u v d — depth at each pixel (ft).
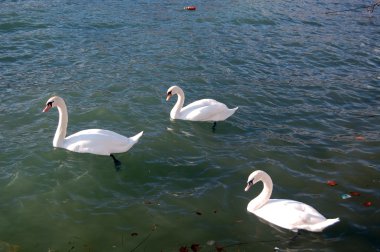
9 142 39.96
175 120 46.03
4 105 46.88
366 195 34.17
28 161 37.19
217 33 75.51
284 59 65.51
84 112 46.32
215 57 64.49
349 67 63.77
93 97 49.73
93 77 55.16
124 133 42.98
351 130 45.21
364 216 31.68
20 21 74.02
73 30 72.23
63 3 86.38
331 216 31.65
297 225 29.84
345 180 36.14
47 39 67.36
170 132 43.42
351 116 48.49
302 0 101.50
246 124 45.88
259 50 68.54
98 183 34.91
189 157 39.01
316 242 29.07
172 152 39.75
